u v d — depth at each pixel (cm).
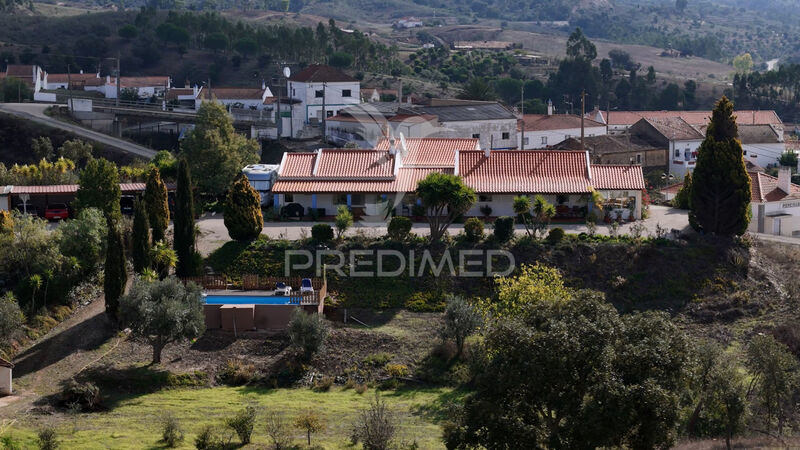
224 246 6391
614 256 6309
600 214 7144
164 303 5116
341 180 7362
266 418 4662
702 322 5884
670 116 13975
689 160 11569
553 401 3578
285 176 7419
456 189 6231
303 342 5325
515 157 7581
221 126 8094
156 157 8412
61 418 4597
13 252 5825
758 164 12388
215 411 4762
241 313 5594
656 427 3394
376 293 6062
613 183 7262
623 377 3469
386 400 5016
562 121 12475
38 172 7844
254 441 4334
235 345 5494
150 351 5409
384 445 4138
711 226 6594
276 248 6353
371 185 7300
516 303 5338
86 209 6203
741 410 4247
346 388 5184
